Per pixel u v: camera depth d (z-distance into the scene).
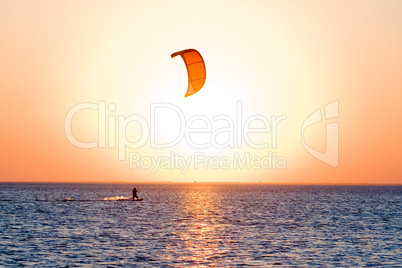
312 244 48.41
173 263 38.91
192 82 37.84
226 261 39.84
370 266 38.50
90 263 38.56
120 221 69.00
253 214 85.69
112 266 37.62
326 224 68.06
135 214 81.69
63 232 55.88
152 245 47.03
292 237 53.38
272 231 58.88
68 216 75.81
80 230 57.97
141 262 39.16
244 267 37.78
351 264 39.12
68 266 37.41
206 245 47.31
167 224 65.94
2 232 55.12
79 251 43.34
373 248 46.31
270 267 37.91
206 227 62.72
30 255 41.31
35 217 73.50
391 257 41.97
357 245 47.97
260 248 45.78
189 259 40.44
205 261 39.75
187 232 57.12
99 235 53.66
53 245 46.31
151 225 64.38
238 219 74.88
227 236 53.81
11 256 40.72
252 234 55.72
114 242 48.69
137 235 53.97
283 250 44.78
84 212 84.19
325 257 41.75
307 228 62.47
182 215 81.25
